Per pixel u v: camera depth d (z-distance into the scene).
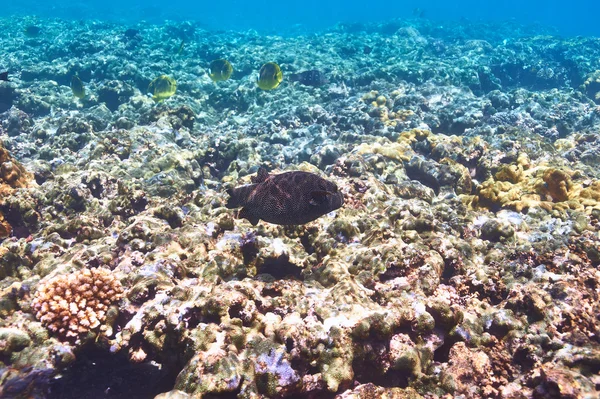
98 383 1.15
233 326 0.99
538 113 3.44
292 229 1.49
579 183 2.02
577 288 1.22
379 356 1.02
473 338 1.12
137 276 1.20
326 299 1.13
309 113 3.23
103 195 1.97
